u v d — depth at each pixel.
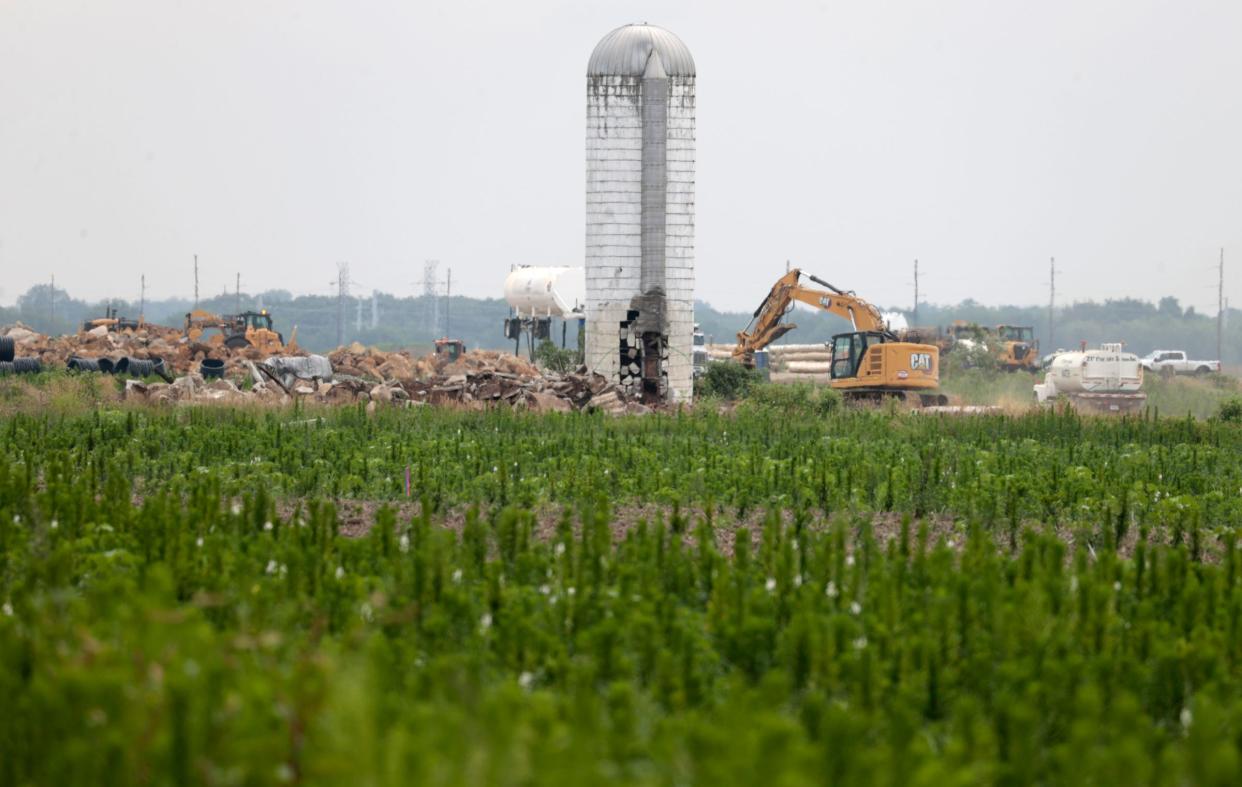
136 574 46.03
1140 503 80.56
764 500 80.88
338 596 45.56
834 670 39.56
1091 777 31.80
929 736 36.78
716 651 42.88
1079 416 138.00
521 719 31.55
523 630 41.16
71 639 36.53
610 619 41.62
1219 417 164.62
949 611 43.88
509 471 90.06
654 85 182.12
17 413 126.06
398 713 32.22
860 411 158.50
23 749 31.22
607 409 159.75
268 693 31.70
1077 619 44.84
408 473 81.62
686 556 53.81
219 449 99.25
